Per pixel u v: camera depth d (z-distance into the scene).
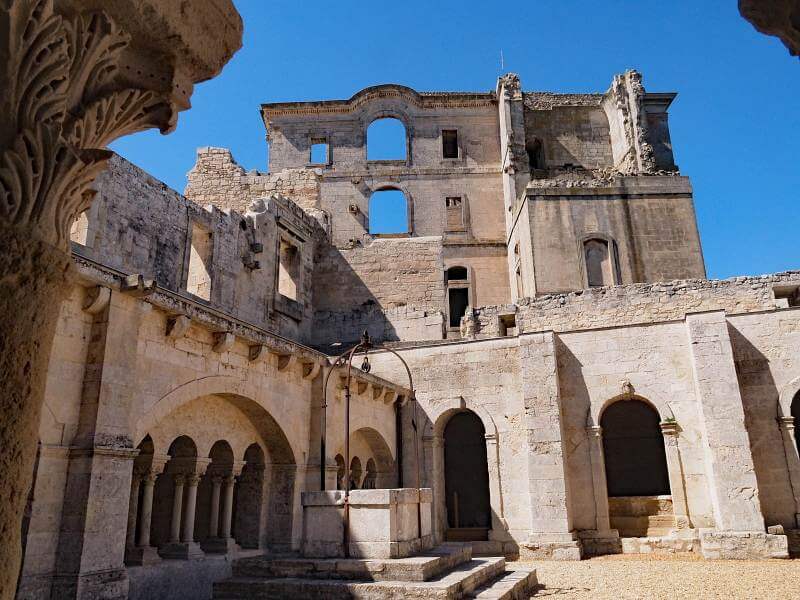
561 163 42.25
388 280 31.39
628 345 20.89
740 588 12.77
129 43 4.56
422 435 22.42
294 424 16.03
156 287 10.84
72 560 9.03
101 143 4.52
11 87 3.59
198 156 33.88
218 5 4.92
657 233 31.03
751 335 20.27
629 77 40.38
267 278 27.12
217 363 13.17
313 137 42.78
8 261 3.42
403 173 41.78
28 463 3.44
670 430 19.70
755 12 4.37
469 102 42.94
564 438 20.61
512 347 22.11
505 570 13.48
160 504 15.70
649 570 15.80
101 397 9.79
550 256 30.69
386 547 10.88
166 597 11.76
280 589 10.13
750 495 17.95
